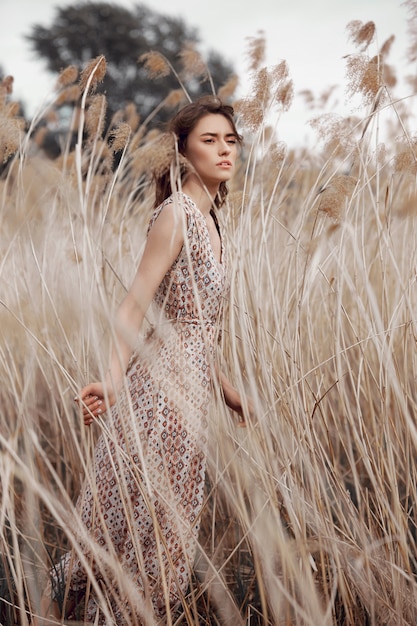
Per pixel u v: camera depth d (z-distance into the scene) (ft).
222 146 6.82
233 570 7.72
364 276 5.85
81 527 5.94
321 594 6.79
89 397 6.49
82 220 6.98
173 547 6.64
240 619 6.37
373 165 7.63
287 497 6.20
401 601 6.27
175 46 83.92
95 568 6.66
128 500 6.18
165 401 6.63
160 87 72.23
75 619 7.27
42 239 8.96
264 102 7.63
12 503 6.88
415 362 7.14
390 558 6.43
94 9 83.66
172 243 6.40
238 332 7.64
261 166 7.89
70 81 9.05
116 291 9.36
